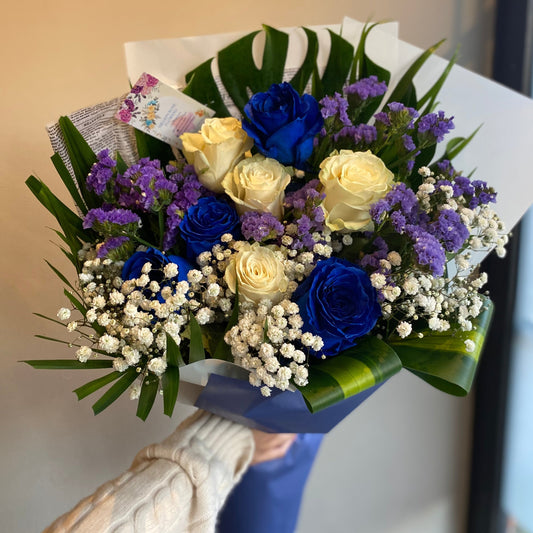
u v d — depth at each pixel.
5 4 0.90
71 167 0.71
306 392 0.54
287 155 0.66
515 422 1.39
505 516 1.46
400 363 0.57
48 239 1.00
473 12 1.13
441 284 0.62
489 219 0.65
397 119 0.63
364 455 1.38
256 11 1.03
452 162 0.80
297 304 0.58
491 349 1.35
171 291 0.58
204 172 0.66
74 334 1.04
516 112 0.78
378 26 0.81
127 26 0.97
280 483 0.84
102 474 1.15
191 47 0.77
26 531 1.14
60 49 0.95
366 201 0.60
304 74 0.79
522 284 1.30
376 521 1.45
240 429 0.73
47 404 1.07
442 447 1.44
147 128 0.72
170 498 0.60
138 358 0.57
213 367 0.59
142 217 0.68
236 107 0.79
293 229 0.61
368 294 0.55
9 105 0.94
